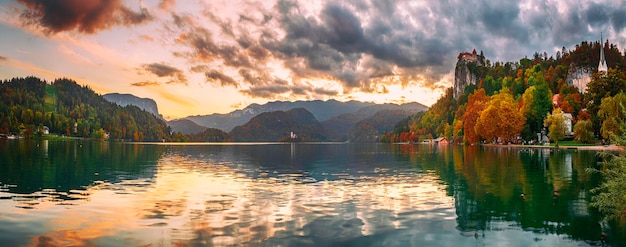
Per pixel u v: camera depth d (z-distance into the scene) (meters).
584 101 152.00
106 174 41.59
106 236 16.97
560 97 173.50
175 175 41.59
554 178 37.19
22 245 15.72
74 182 34.25
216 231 17.84
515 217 20.78
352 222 19.64
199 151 122.12
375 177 40.00
